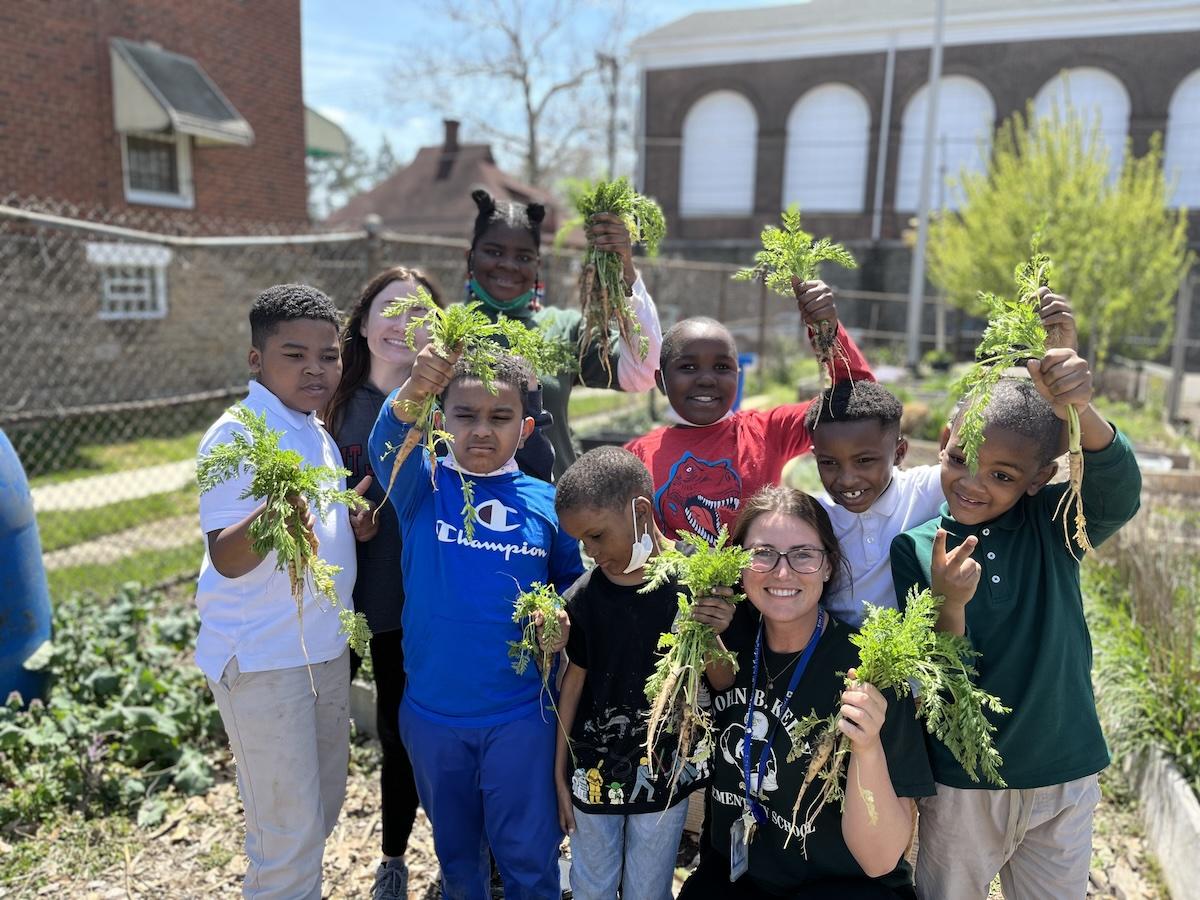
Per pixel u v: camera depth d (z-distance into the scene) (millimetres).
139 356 10945
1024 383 2090
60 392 9992
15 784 3449
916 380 15859
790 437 2727
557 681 2439
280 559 2029
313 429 2533
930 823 2201
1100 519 2070
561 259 9422
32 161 9953
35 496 7652
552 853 2406
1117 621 4129
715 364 2686
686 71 28000
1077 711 2104
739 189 28219
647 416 10977
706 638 2045
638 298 2959
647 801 2314
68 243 10023
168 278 11312
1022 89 25156
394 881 2865
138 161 11312
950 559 1959
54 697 3863
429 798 2424
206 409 11570
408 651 2443
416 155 25641
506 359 2387
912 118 26344
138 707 3707
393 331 2863
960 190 26078
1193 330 22969
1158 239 14070
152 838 3219
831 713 2119
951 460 2117
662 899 2391
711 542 2582
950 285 18625
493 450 2346
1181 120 23984
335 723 2605
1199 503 6789
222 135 11281
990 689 2090
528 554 2398
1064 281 13148
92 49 10500
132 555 6254
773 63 27094
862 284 26859
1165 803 3143
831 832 2141
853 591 2355
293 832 2393
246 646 2311
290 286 2465
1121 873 3074
